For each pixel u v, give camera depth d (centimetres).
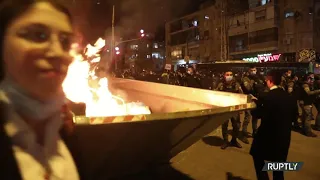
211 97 359
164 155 306
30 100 89
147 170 323
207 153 593
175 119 233
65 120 117
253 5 3881
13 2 84
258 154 377
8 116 88
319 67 2000
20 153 89
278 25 3559
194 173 482
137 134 241
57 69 88
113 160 267
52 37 87
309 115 747
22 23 83
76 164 120
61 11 91
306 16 3303
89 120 201
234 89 675
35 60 84
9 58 85
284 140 363
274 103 361
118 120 211
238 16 4119
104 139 231
